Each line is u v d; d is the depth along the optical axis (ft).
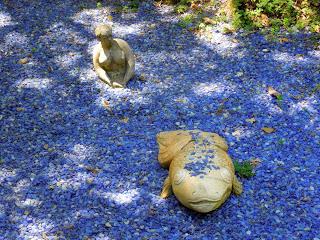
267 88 19.65
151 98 19.53
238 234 15.48
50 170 17.22
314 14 22.18
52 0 24.41
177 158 16.26
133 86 19.99
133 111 19.08
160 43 21.89
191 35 22.20
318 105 18.95
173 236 15.49
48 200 16.42
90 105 19.35
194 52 21.40
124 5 23.94
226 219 15.84
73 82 20.25
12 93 19.85
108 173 17.10
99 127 18.57
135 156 17.57
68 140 18.15
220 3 23.32
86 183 16.83
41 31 22.65
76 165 17.35
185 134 16.87
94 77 20.40
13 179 16.99
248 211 15.98
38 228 15.75
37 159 17.56
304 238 15.31
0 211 16.17
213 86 19.86
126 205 16.26
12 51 21.71
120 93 19.74
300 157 17.31
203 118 18.71
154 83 20.11
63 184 16.81
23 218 15.99
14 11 23.79
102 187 16.71
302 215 15.81
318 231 15.44
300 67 20.39
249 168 16.85
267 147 17.66
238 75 20.24
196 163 15.87
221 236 15.46
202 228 15.67
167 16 23.26
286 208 15.99
